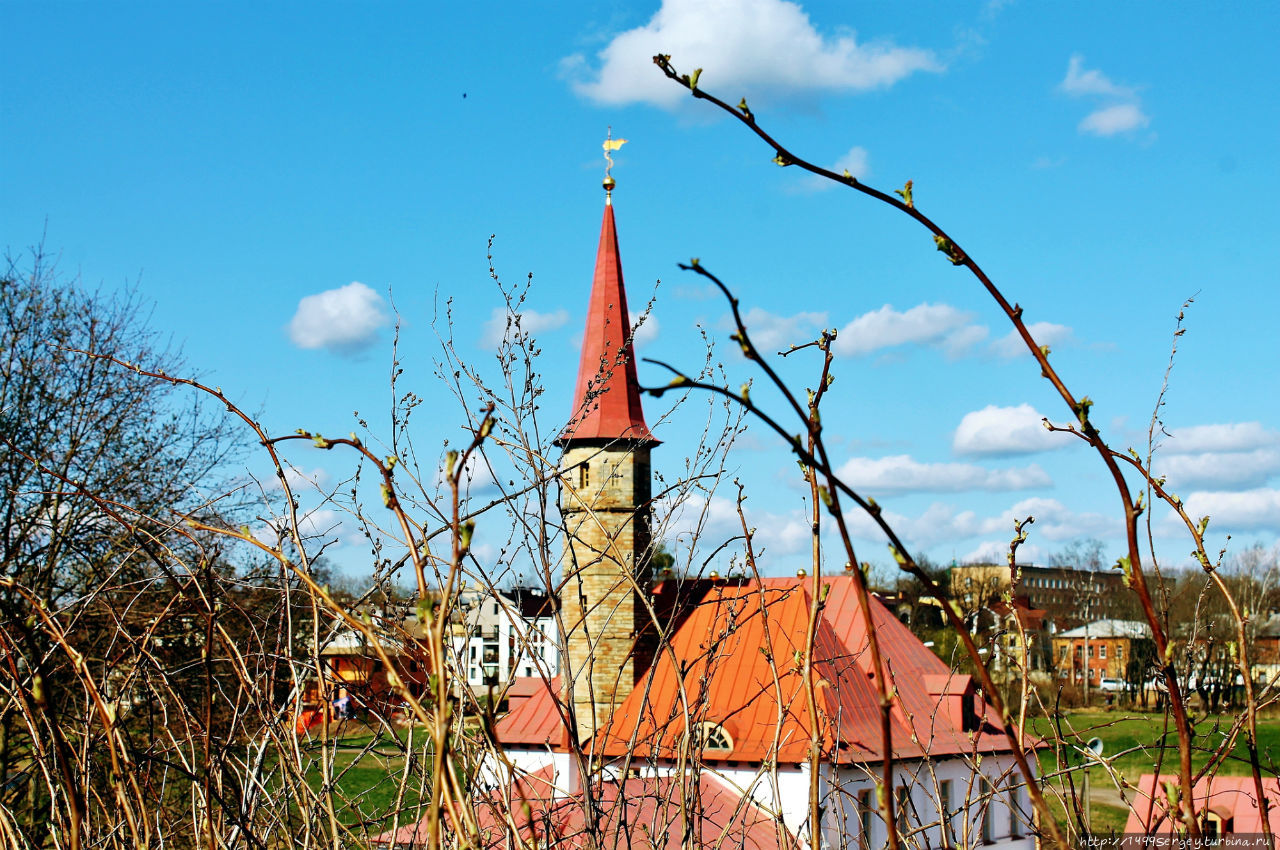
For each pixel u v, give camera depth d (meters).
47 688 3.04
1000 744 24.62
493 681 3.98
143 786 4.48
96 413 23.48
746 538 4.45
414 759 4.71
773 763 4.62
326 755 4.23
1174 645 2.69
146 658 4.46
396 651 4.26
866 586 2.36
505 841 4.02
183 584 4.40
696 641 27.22
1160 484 3.45
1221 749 3.52
